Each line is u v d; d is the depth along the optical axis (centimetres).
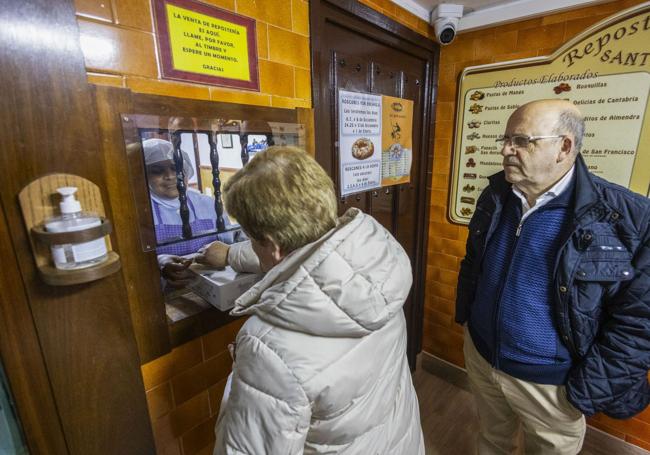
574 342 93
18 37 48
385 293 50
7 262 52
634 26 116
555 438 105
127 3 64
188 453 92
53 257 52
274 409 45
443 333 200
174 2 70
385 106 144
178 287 81
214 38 78
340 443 53
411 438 67
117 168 65
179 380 86
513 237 108
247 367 47
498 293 109
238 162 87
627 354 84
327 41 113
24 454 61
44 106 52
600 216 87
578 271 88
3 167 49
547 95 138
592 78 127
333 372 47
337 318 46
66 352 59
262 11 88
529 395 105
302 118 102
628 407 89
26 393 56
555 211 97
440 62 168
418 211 181
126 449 71
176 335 82
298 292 46
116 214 66
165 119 71
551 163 93
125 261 69
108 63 63
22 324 54
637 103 120
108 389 66
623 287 85
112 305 64
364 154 138
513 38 143
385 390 57
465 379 194
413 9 144
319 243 49
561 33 131
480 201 124
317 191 51
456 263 183
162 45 70
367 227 53
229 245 84
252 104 89
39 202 52
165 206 74
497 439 129
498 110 152
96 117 59
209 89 79
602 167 131
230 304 76
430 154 178
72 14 53
